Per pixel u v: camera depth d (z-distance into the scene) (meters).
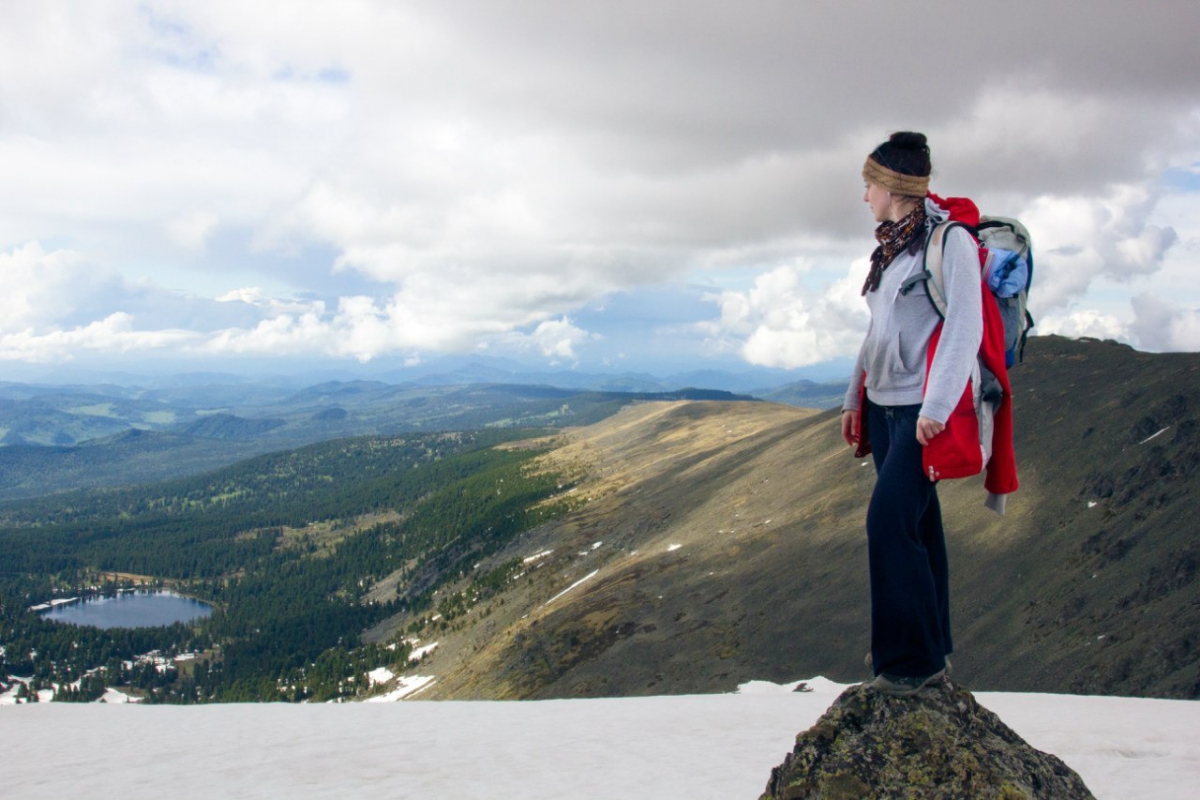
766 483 164.75
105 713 14.69
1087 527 78.06
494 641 158.38
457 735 11.62
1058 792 4.48
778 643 91.50
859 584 96.62
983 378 4.65
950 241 4.60
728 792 7.27
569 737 11.20
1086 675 54.81
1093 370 114.31
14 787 8.33
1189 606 53.84
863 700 4.67
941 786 4.27
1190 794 6.54
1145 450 83.38
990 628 71.44
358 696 180.62
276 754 10.04
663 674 95.81
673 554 141.88
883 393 4.87
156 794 7.82
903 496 4.59
